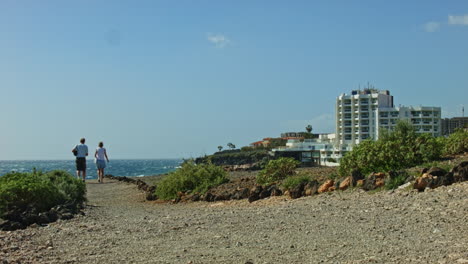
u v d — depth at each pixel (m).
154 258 7.72
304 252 7.84
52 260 7.60
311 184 16.77
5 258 7.62
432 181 13.55
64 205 14.34
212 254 7.92
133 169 146.25
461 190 12.29
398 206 11.70
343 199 14.23
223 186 22.36
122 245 8.90
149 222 12.02
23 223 11.66
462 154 23.95
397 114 137.88
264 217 11.95
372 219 10.49
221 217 12.46
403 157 19.97
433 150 21.92
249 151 185.62
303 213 12.20
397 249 7.69
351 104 145.88
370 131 143.12
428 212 10.54
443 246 7.70
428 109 137.12
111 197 23.39
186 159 24.64
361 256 7.39
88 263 7.42
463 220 9.46
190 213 14.42
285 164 23.52
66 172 19.16
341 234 9.18
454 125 160.62
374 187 15.06
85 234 10.20
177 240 9.32
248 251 8.06
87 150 30.23
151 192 23.61
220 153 197.75
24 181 14.33
